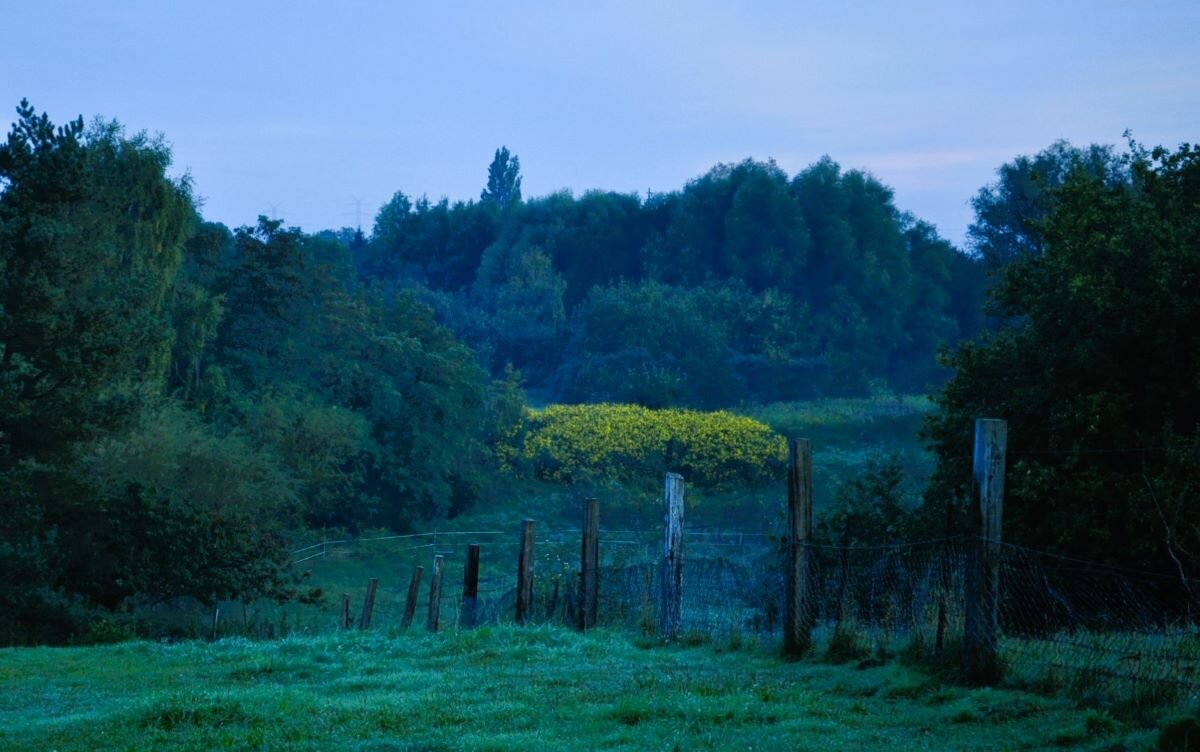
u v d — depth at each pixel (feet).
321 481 240.32
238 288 266.57
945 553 47.60
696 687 46.39
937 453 94.63
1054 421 82.33
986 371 91.35
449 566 227.40
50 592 126.72
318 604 155.63
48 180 144.36
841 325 451.94
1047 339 86.43
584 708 43.39
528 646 61.87
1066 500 76.59
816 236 488.85
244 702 46.55
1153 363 80.43
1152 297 78.74
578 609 73.00
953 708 39.63
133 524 139.03
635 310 410.11
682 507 65.82
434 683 52.16
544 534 249.96
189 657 69.97
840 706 41.75
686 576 70.13
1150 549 72.02
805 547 54.29
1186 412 79.25
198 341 222.69
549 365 437.17
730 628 62.18
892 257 492.13
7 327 133.69
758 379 400.47
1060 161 333.21
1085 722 35.32
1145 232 81.30
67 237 146.72
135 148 195.11
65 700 55.52
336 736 39.93
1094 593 50.83
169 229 196.24
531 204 565.94
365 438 262.06
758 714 40.60
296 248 276.21
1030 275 92.99
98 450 166.91
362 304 292.81
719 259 498.69
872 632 51.83
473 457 293.23
